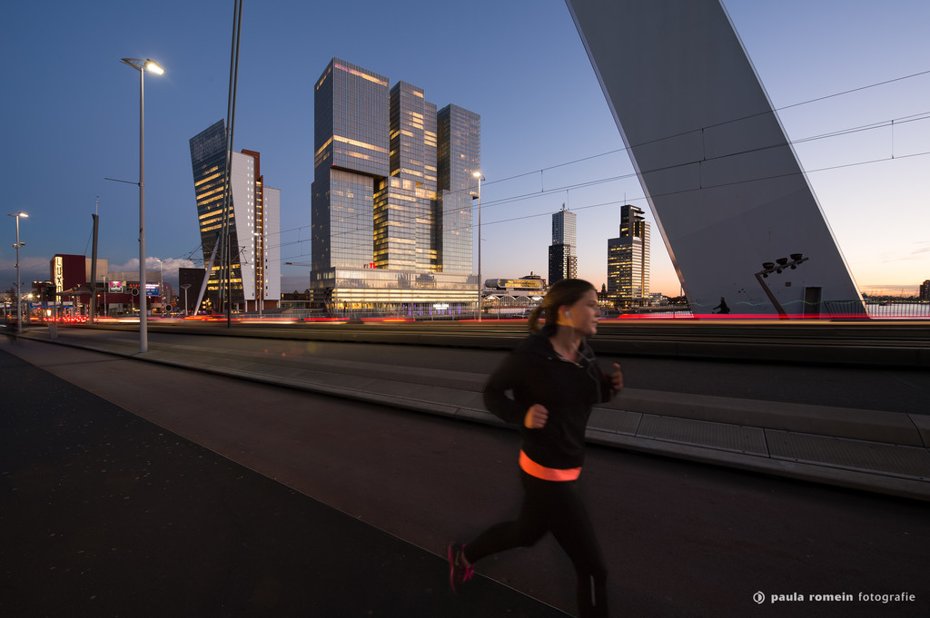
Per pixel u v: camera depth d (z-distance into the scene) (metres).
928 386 6.19
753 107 23.56
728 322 20.06
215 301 138.75
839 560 2.47
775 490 3.43
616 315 29.06
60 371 11.43
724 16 23.92
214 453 4.63
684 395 5.31
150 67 15.15
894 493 3.21
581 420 1.69
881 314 21.39
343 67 150.25
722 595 2.18
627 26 26.16
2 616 2.10
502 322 31.58
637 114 26.25
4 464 4.37
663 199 25.92
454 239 171.38
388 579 2.36
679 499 3.30
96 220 46.66
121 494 3.60
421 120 170.00
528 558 2.56
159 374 10.45
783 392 6.01
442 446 4.75
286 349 14.19
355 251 155.75
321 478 3.89
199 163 138.62
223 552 2.68
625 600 2.16
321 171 158.00
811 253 22.86
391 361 10.29
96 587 2.34
